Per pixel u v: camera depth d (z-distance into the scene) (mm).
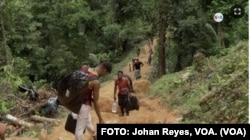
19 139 10578
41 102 15336
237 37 23453
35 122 13523
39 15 36156
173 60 28594
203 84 13055
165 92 15297
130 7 37375
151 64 34719
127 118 10969
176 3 25812
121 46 47031
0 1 26734
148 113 12195
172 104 13266
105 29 41750
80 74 6828
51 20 36281
